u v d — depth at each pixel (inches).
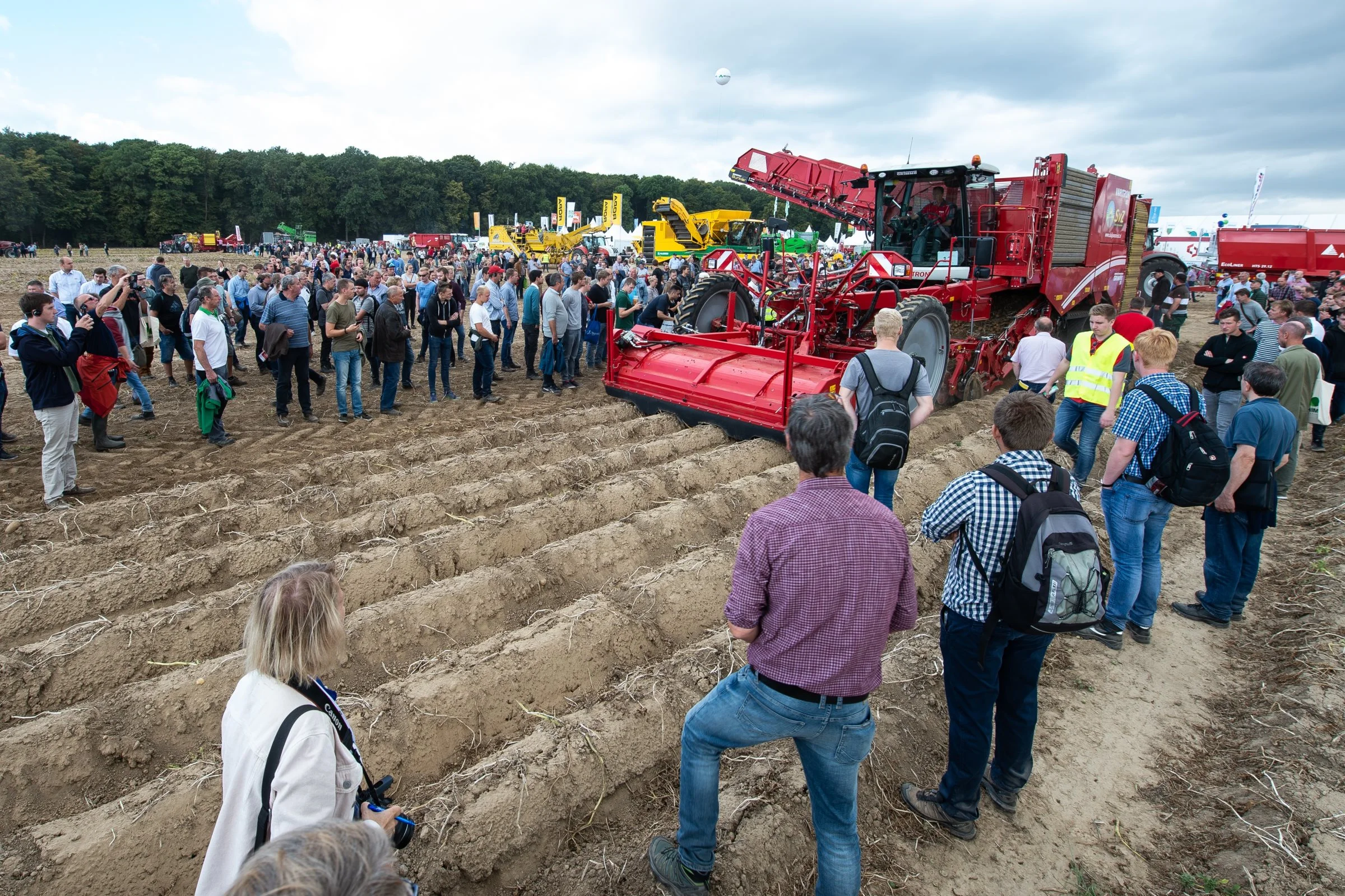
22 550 208.4
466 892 109.0
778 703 88.4
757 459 285.7
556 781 123.0
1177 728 152.9
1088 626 103.8
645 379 356.2
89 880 104.3
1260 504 180.9
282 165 3713.1
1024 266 396.5
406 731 134.6
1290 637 182.2
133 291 410.0
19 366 481.1
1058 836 124.9
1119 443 167.3
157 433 334.3
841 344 367.6
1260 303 723.4
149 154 3430.1
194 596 193.0
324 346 481.1
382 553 199.8
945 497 111.3
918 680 154.4
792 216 3105.3
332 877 40.5
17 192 2974.9
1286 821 122.3
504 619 182.9
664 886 108.0
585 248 1504.7
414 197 4050.2
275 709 67.9
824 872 93.7
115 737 133.6
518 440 325.4
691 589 186.4
